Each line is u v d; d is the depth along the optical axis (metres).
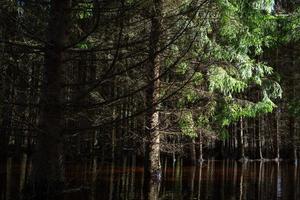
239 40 16.83
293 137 34.28
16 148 20.97
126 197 10.55
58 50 8.00
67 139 10.31
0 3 7.48
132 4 7.58
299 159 35.88
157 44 8.25
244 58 17.33
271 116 38.06
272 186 14.98
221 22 15.96
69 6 8.13
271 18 17.62
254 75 17.80
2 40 7.42
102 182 13.05
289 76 27.92
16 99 8.00
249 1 17.08
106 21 7.43
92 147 15.50
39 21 8.12
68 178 13.06
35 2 7.86
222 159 33.84
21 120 7.96
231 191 13.20
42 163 8.15
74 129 8.21
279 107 33.19
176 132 15.72
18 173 14.05
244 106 18.72
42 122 8.15
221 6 15.13
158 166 15.45
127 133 15.65
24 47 7.96
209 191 12.93
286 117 35.53
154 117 14.86
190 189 13.16
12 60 8.23
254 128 36.91
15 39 8.09
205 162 28.73
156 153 15.46
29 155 21.03
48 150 8.14
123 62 11.10
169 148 17.03
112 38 8.25
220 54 16.17
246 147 37.81
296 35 17.95
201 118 16.91
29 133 8.94
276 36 18.17
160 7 8.77
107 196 10.30
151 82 7.85
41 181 8.12
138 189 12.24
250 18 17.27
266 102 18.09
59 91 8.09
